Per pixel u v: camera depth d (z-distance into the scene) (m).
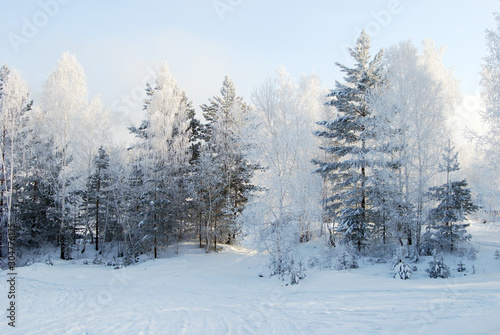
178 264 20.73
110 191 27.42
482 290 8.12
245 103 32.56
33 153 27.47
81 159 27.36
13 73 23.73
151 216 24.17
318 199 18.98
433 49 25.52
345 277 12.96
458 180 17.58
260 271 16.92
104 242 29.97
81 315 8.93
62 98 25.27
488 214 15.21
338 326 6.24
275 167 16.06
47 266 20.44
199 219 26.73
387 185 17.42
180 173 29.33
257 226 15.85
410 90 17.78
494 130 14.22
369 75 19.92
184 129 29.95
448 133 19.00
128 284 14.69
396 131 17.70
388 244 20.12
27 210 26.61
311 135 17.36
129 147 31.70
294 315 7.50
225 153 27.22
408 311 6.71
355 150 19.25
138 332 7.12
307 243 22.98
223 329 7.00
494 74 14.48
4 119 23.27
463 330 5.03
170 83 31.27
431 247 16.95
